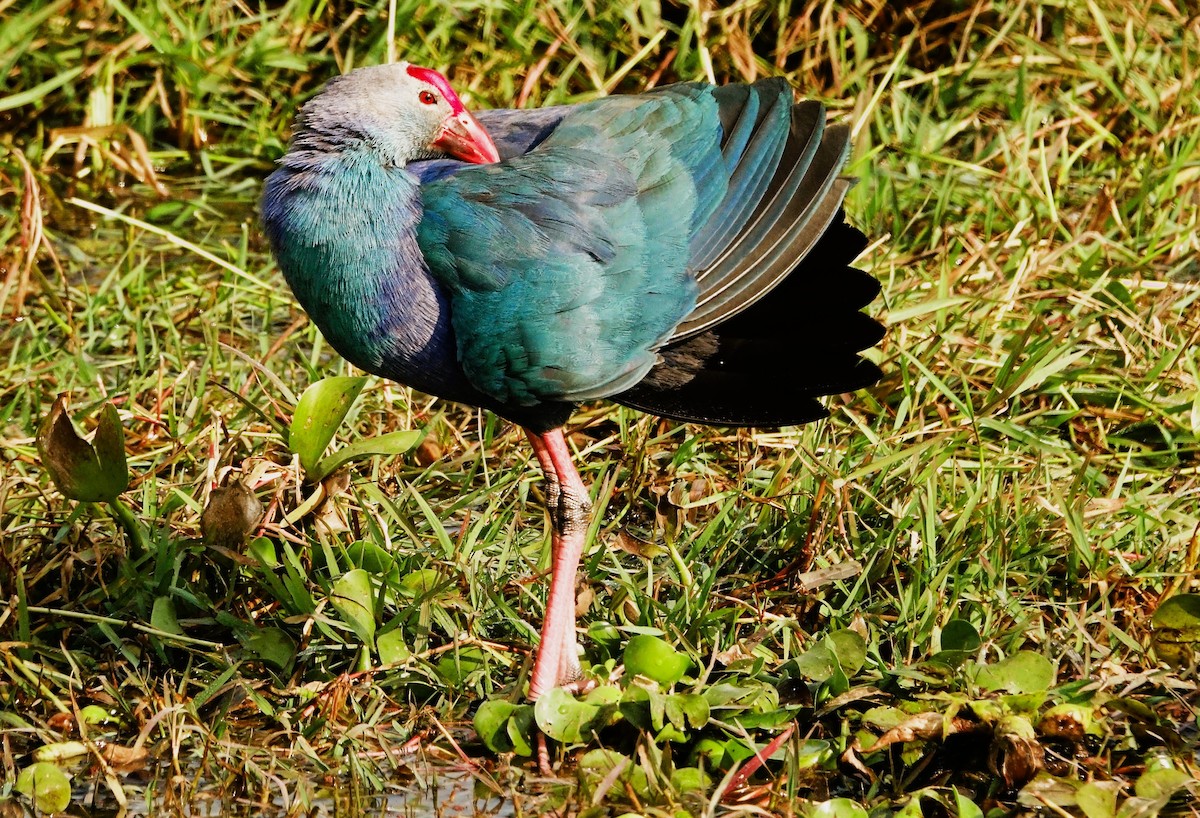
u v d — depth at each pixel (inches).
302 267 297.4
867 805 271.7
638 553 327.0
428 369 306.2
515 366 297.4
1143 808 256.1
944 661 288.8
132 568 313.7
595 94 517.0
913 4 549.0
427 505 333.1
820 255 331.3
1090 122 512.4
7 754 278.2
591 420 398.6
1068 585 332.2
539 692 295.4
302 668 309.0
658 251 306.0
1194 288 425.1
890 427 387.9
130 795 276.5
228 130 549.3
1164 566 333.1
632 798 260.5
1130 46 534.9
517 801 268.8
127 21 535.8
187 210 507.8
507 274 293.6
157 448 378.6
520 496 355.6
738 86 334.3
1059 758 281.0
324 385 320.5
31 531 336.2
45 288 437.4
